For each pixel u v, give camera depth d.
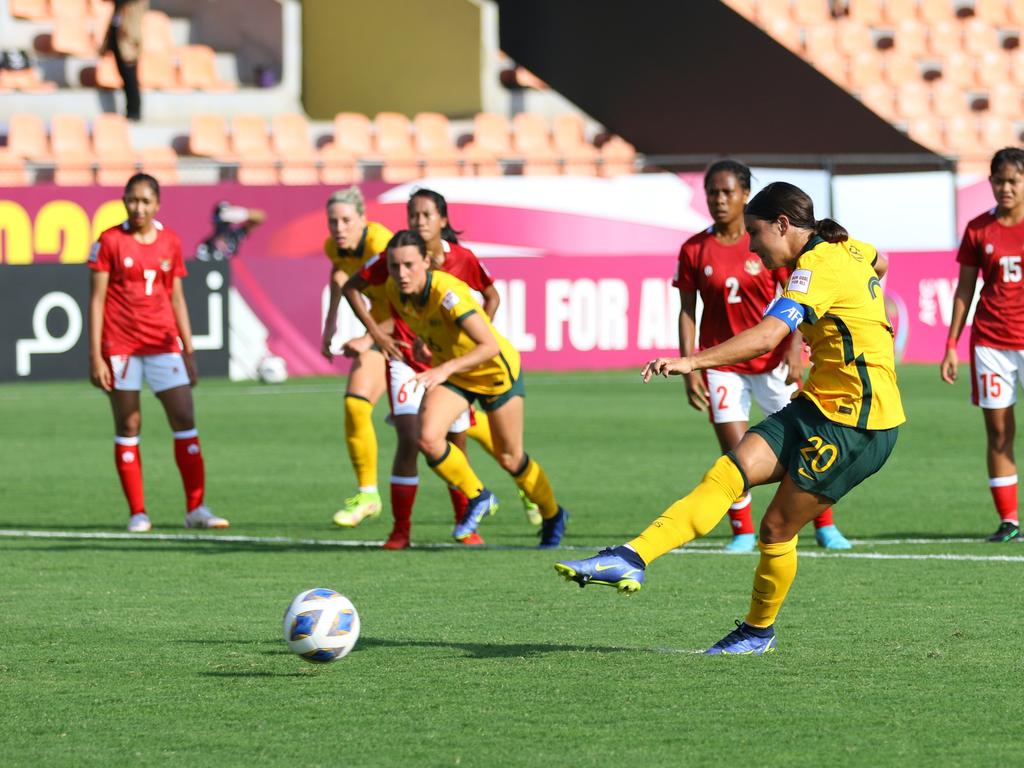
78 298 70.50
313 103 100.00
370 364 32.44
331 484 40.34
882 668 17.81
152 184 32.25
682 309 28.88
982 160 83.19
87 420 56.59
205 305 72.69
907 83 100.12
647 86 98.56
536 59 104.44
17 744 14.67
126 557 28.16
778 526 18.14
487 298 31.11
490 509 30.14
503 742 14.55
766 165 80.81
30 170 83.94
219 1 97.81
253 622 21.33
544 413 58.69
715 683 17.05
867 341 17.58
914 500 36.22
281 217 77.25
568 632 20.44
